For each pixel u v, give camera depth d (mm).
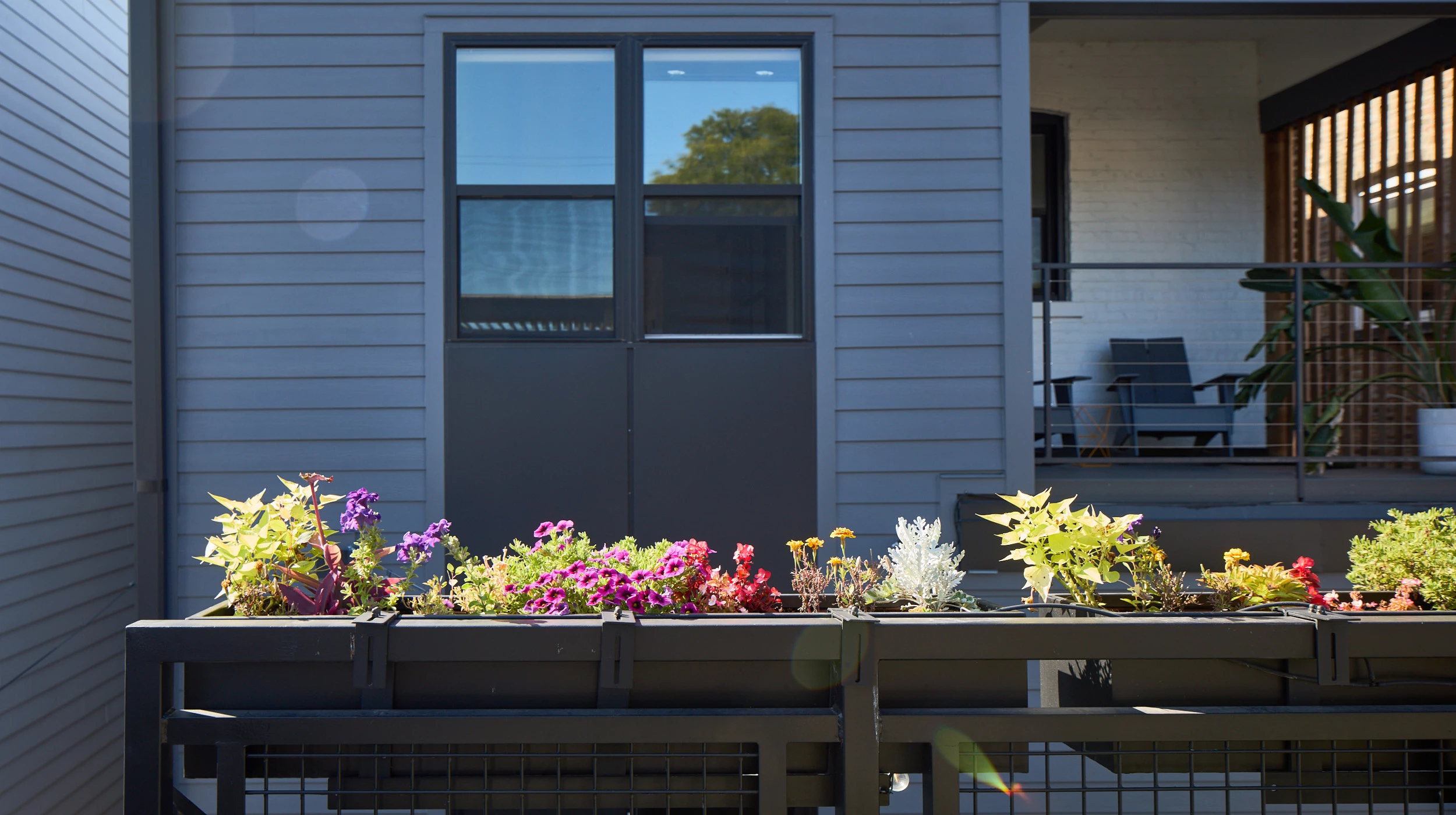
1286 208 6062
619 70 3832
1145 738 1840
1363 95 5496
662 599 1993
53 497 5223
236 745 1802
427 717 1788
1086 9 3908
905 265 3854
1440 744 1995
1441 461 3807
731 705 1875
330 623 1803
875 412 3844
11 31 4898
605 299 3838
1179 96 6184
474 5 3807
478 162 3828
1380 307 4695
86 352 5613
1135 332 6184
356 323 3789
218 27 3775
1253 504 3771
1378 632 1830
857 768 1809
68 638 5344
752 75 3871
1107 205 6184
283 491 3756
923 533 2342
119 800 5887
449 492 3762
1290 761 1986
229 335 3770
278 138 3785
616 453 3793
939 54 3859
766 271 3867
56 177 5316
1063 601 2199
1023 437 3822
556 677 1863
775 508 3807
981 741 1853
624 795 1896
